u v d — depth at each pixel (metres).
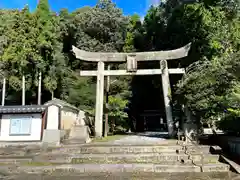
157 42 21.67
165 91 13.04
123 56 13.96
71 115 13.55
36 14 19.28
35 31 18.53
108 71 13.83
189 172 6.48
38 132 11.23
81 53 13.82
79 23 27.08
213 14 14.62
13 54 17.70
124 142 10.15
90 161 7.62
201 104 8.84
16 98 22.36
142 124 25.19
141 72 13.57
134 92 25.00
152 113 25.06
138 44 27.33
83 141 10.45
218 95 8.80
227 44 13.04
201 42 14.77
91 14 26.92
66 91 22.77
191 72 10.42
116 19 26.70
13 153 8.99
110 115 15.83
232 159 7.06
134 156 7.62
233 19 14.12
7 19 19.47
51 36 19.31
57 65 21.58
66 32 26.38
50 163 7.54
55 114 10.91
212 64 9.53
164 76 13.25
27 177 6.38
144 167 6.76
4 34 18.31
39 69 19.27
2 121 11.56
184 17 16.61
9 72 19.45
